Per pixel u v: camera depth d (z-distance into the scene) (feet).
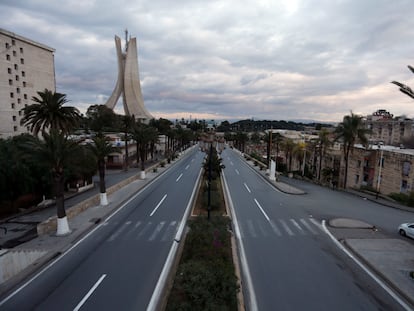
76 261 44.32
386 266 41.83
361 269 41.96
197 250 43.42
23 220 77.20
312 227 61.21
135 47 399.44
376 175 116.16
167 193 94.94
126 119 172.65
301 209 76.43
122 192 93.40
